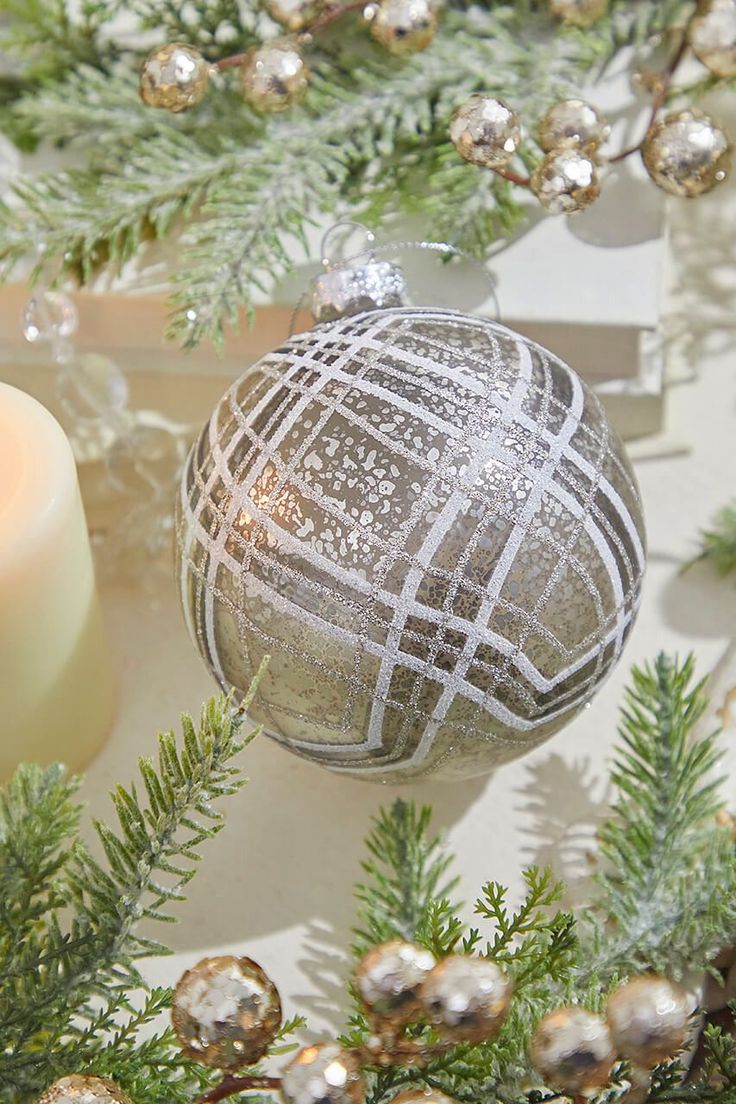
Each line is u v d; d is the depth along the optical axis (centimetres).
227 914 55
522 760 57
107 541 61
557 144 54
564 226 58
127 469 61
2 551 50
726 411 62
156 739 58
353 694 49
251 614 49
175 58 53
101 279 58
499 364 50
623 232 58
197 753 46
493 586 48
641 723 53
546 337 58
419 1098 44
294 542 48
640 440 62
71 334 60
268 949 55
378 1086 47
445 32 58
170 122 57
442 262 57
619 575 50
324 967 54
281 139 57
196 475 50
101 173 58
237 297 55
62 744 55
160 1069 50
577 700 51
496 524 48
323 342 50
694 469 61
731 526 58
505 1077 47
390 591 48
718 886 50
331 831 56
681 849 52
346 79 58
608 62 59
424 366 49
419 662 48
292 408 49
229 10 58
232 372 61
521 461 48
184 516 51
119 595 60
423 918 50
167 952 48
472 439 48
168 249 58
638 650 59
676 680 53
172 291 58
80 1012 49
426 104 57
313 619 48
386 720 49
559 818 56
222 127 57
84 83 57
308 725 50
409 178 57
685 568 60
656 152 54
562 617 49
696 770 53
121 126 57
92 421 60
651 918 51
